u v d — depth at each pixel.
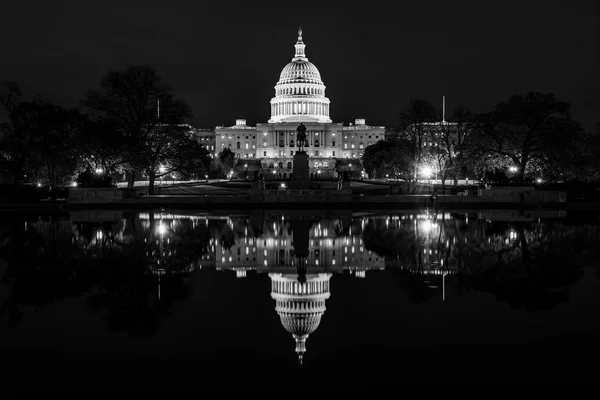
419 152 119.62
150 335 22.03
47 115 94.38
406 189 116.94
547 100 98.56
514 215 72.38
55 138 96.12
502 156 101.69
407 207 86.94
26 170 99.06
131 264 35.84
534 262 36.28
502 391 16.95
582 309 25.27
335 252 40.94
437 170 127.69
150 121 101.25
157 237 48.53
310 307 26.14
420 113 120.25
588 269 33.84
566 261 36.47
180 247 42.94
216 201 88.06
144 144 100.12
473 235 49.69
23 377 18.05
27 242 44.91
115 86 98.69
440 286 30.08
